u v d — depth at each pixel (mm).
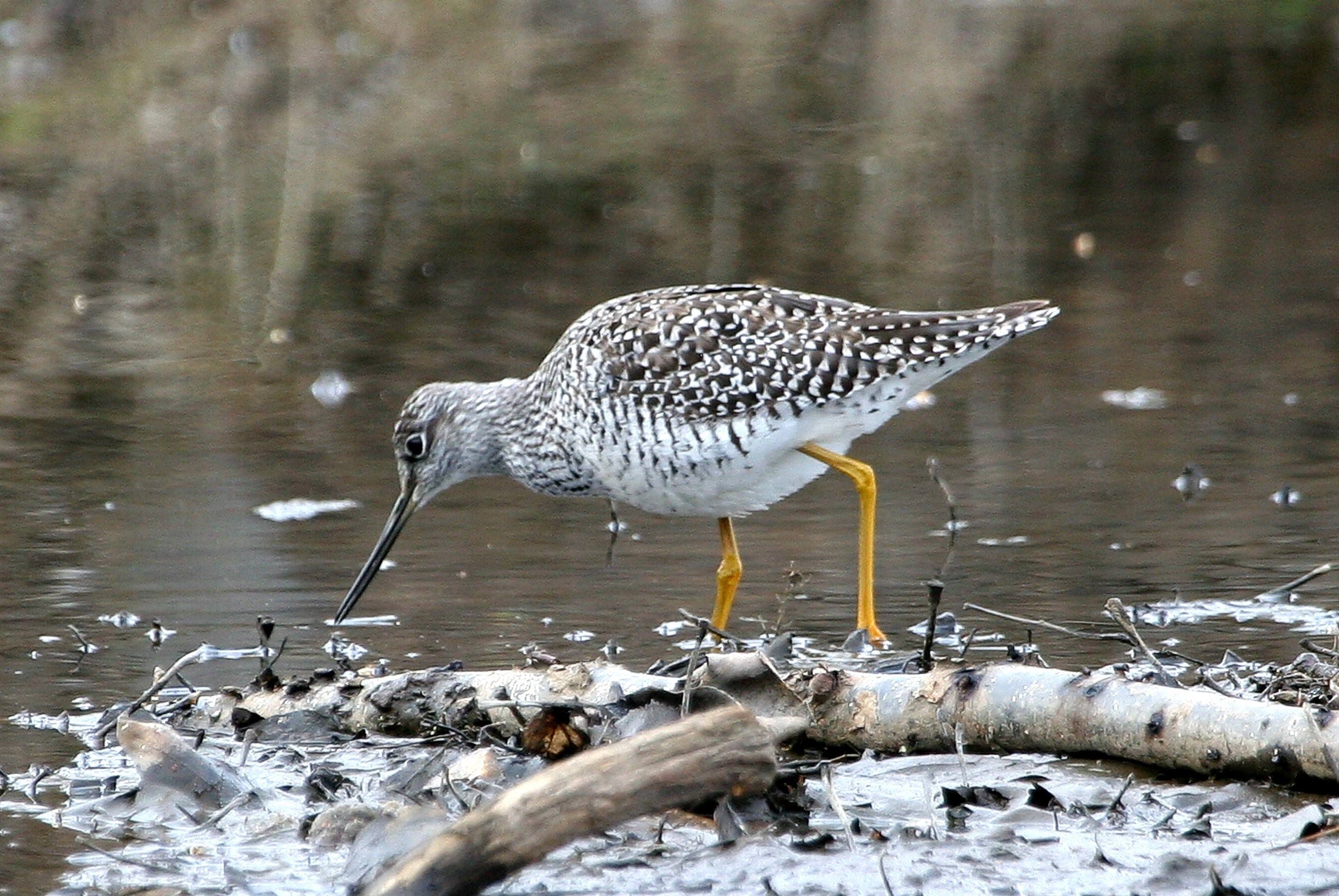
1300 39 33469
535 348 17359
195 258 21250
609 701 8398
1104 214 22906
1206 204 23312
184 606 10805
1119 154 26219
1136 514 12391
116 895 6875
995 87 30547
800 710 8195
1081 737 7945
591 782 6418
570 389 10609
